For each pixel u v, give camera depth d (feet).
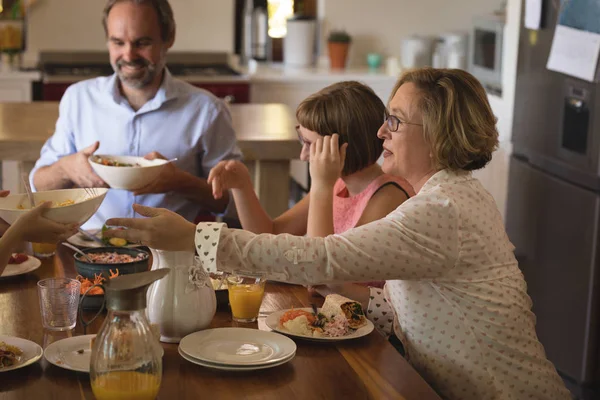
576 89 9.80
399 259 4.86
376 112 6.49
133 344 4.00
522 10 11.12
